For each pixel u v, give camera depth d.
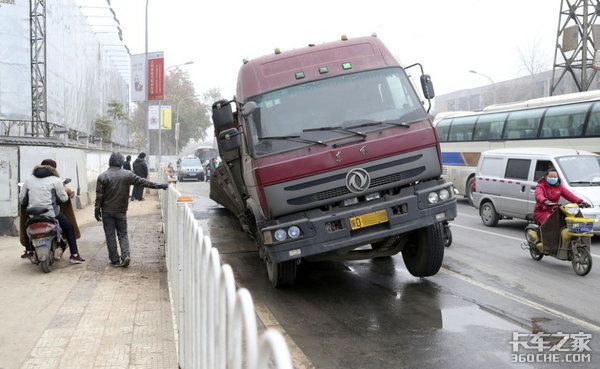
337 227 6.84
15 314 6.10
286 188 6.83
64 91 22.80
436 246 7.55
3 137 15.82
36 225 8.27
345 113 7.25
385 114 7.27
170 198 6.68
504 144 18.84
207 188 30.80
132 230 13.57
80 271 8.45
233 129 7.37
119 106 36.84
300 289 7.75
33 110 19.30
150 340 5.21
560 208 8.58
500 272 8.49
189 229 3.90
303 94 7.35
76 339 5.24
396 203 6.94
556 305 6.60
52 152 14.00
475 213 17.03
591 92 15.93
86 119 28.08
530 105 18.22
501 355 4.97
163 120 43.34
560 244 8.59
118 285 7.52
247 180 7.48
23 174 12.32
